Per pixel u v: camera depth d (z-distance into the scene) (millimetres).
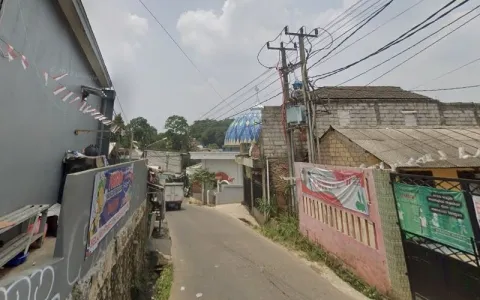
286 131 12180
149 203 12062
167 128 54688
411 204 5156
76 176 2779
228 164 33781
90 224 3156
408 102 14930
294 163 11273
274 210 13414
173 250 10180
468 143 8344
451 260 4391
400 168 6977
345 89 17266
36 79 4277
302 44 10844
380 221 5840
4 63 3322
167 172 38844
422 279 4922
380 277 5797
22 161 4008
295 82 12062
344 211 7254
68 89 5855
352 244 6852
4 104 3414
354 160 8992
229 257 9078
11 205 3730
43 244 3324
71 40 5801
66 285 2586
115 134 10938
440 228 4570
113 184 4262
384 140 8883
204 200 30641
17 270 2404
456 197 4297
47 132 4895
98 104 8922
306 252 8992
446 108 15062
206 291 6352
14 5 3432
